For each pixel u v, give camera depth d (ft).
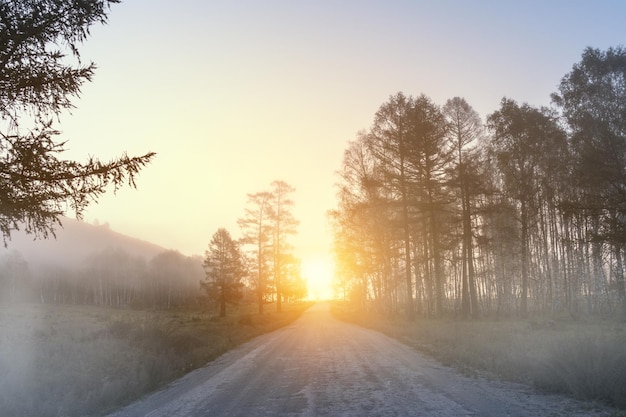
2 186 23.93
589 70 84.23
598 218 78.33
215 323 121.90
